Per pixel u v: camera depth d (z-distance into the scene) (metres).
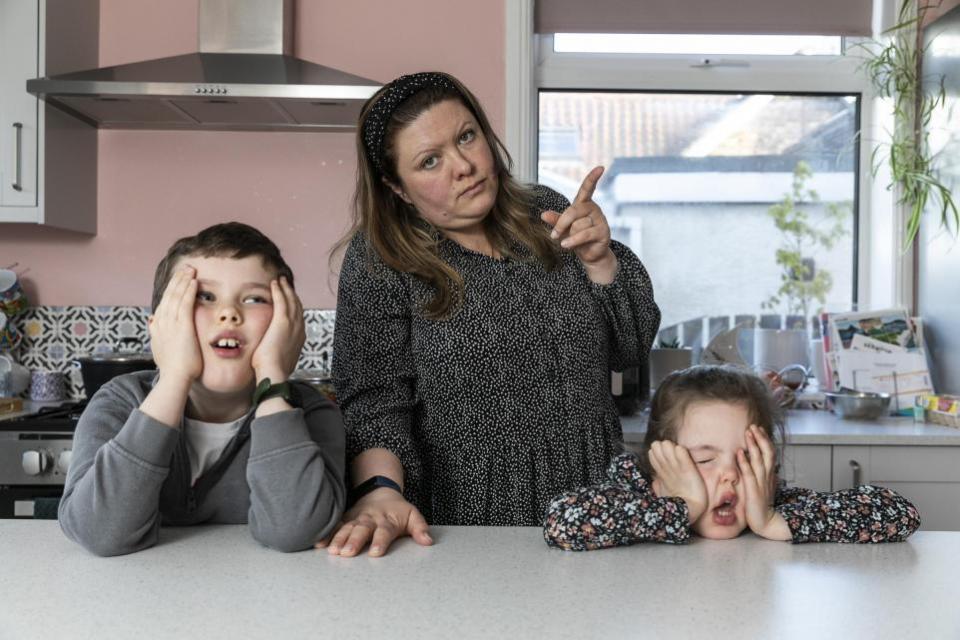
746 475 1.05
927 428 2.38
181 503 1.08
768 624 0.70
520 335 1.34
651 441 1.26
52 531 1.00
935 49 2.79
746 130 3.03
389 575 0.83
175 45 2.87
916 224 2.75
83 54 2.78
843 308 3.01
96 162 2.86
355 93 2.40
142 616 0.71
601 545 0.93
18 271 2.88
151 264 2.88
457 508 1.35
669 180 3.02
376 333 1.37
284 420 0.96
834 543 0.99
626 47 3.01
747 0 2.94
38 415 2.42
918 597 0.76
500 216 1.40
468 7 2.86
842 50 3.04
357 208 1.42
